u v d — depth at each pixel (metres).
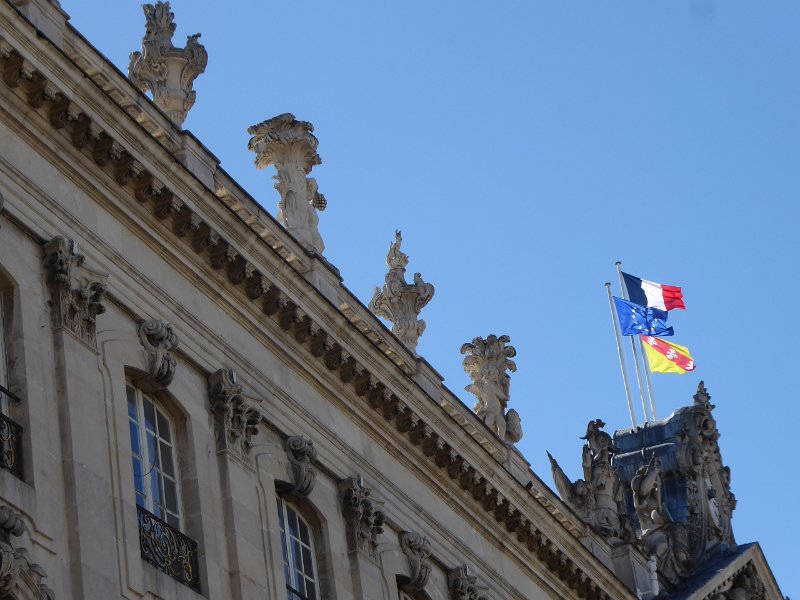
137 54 65.00
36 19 56.34
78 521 51.09
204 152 62.59
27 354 51.88
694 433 102.94
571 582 78.81
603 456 90.19
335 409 65.88
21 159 54.12
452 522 71.62
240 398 59.75
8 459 50.16
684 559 96.75
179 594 54.25
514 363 81.75
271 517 60.09
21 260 53.09
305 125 70.50
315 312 64.12
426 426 69.19
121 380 55.09
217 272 60.84
